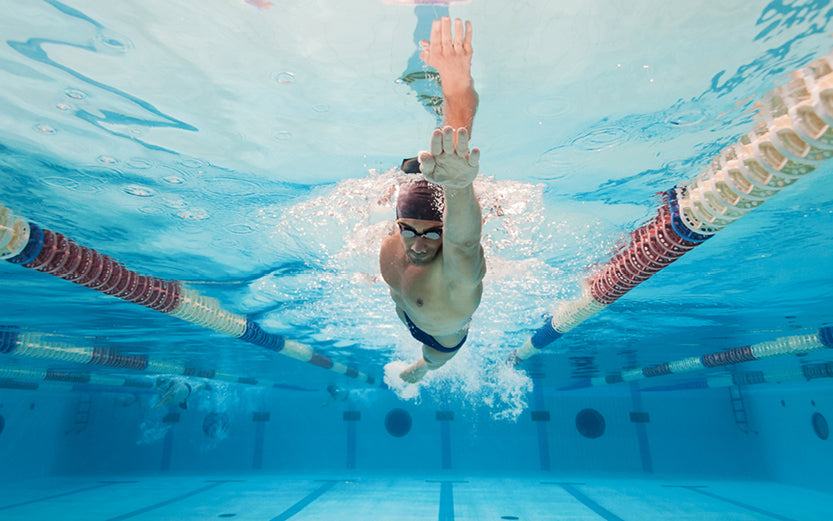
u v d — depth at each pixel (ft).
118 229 13.57
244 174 11.15
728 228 14.57
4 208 7.47
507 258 15.01
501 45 7.92
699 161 10.94
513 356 31.42
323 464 59.06
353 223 12.80
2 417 43.55
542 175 11.34
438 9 7.28
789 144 4.89
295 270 16.93
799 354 31.27
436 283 6.37
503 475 51.49
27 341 23.20
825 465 39.55
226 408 61.93
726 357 27.66
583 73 8.54
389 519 26.84
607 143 10.32
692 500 33.81
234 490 39.34
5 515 29.04
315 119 9.46
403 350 30.32
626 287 12.62
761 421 48.80
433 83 8.59
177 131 9.64
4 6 7.00
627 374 42.29
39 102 8.76
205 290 18.34
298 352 25.08
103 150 10.11
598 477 49.67
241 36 7.66
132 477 50.31
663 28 7.68
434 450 57.98
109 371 39.01
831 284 19.88
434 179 4.64
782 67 8.34
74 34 7.49
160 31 7.50
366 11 7.30
